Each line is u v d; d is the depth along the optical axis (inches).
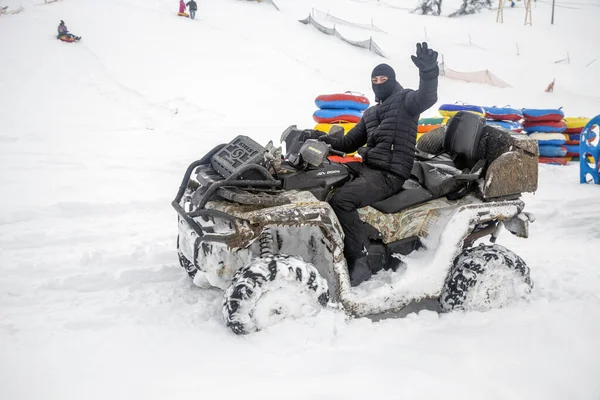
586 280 170.9
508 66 1131.3
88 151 374.3
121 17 1245.1
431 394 100.8
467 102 769.6
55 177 292.8
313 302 123.7
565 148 394.0
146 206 251.0
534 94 866.8
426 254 142.6
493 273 140.4
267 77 827.4
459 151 160.4
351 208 137.2
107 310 138.7
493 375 108.6
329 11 1692.9
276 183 131.3
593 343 123.3
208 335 123.0
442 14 1814.7
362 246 139.6
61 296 149.9
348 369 108.1
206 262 129.9
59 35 977.5
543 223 243.6
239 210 123.4
